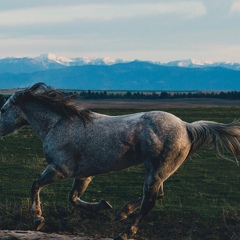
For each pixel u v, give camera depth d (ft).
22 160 94.79
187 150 39.11
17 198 63.41
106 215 52.19
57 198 63.16
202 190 70.44
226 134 39.73
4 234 39.04
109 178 77.87
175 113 213.05
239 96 557.33
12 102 42.29
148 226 50.06
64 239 38.17
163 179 38.50
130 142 38.73
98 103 440.45
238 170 86.99
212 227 50.65
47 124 41.24
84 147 39.47
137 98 564.30
